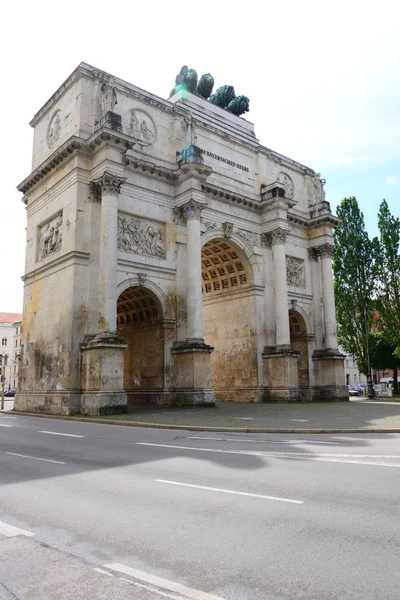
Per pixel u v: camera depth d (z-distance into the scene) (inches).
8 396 3334.2
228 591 199.6
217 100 1911.9
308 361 1866.4
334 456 512.4
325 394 1835.6
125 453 559.8
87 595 195.5
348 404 1505.9
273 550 243.4
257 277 1717.5
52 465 493.4
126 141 1273.4
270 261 1749.5
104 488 383.9
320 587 201.6
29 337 1440.7
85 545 255.8
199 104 1716.3
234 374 1731.1
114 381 1152.2
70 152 1320.1
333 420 916.0
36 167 1560.0
